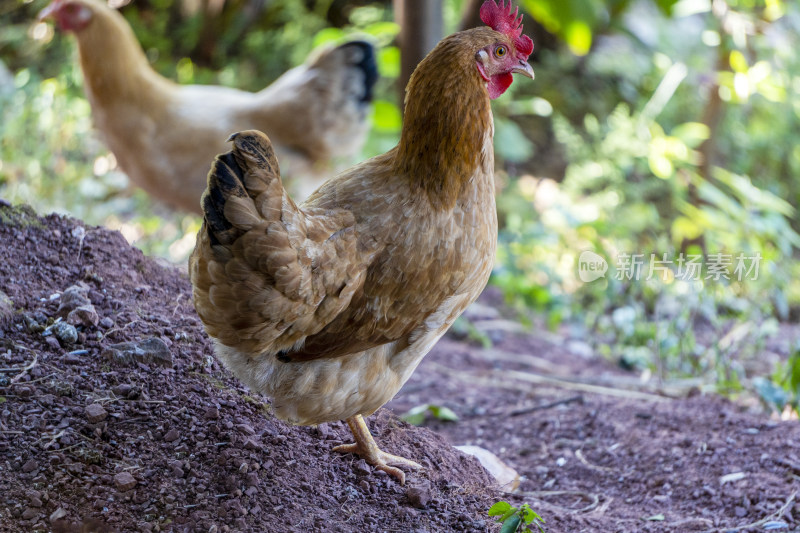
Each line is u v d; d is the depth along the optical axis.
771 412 4.90
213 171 2.33
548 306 6.98
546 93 11.82
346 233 2.68
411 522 2.97
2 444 2.71
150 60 12.17
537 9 5.31
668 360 5.84
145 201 7.38
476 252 2.93
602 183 9.50
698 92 11.17
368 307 2.73
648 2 12.40
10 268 3.57
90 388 3.07
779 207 6.91
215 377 3.40
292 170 5.98
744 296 6.37
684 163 8.27
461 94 2.83
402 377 3.03
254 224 2.34
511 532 2.77
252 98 6.04
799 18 10.62
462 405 5.21
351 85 5.82
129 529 2.51
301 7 12.86
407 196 2.81
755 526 3.45
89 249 3.93
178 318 3.70
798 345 5.21
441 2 5.88
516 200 9.66
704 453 4.20
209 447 2.95
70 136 7.29
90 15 5.64
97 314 3.45
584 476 4.20
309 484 2.99
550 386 5.68
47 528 2.44
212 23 12.46
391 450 3.51
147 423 2.99
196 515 2.62
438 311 2.92
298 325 2.61
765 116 10.73
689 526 3.50
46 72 10.66
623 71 11.76
